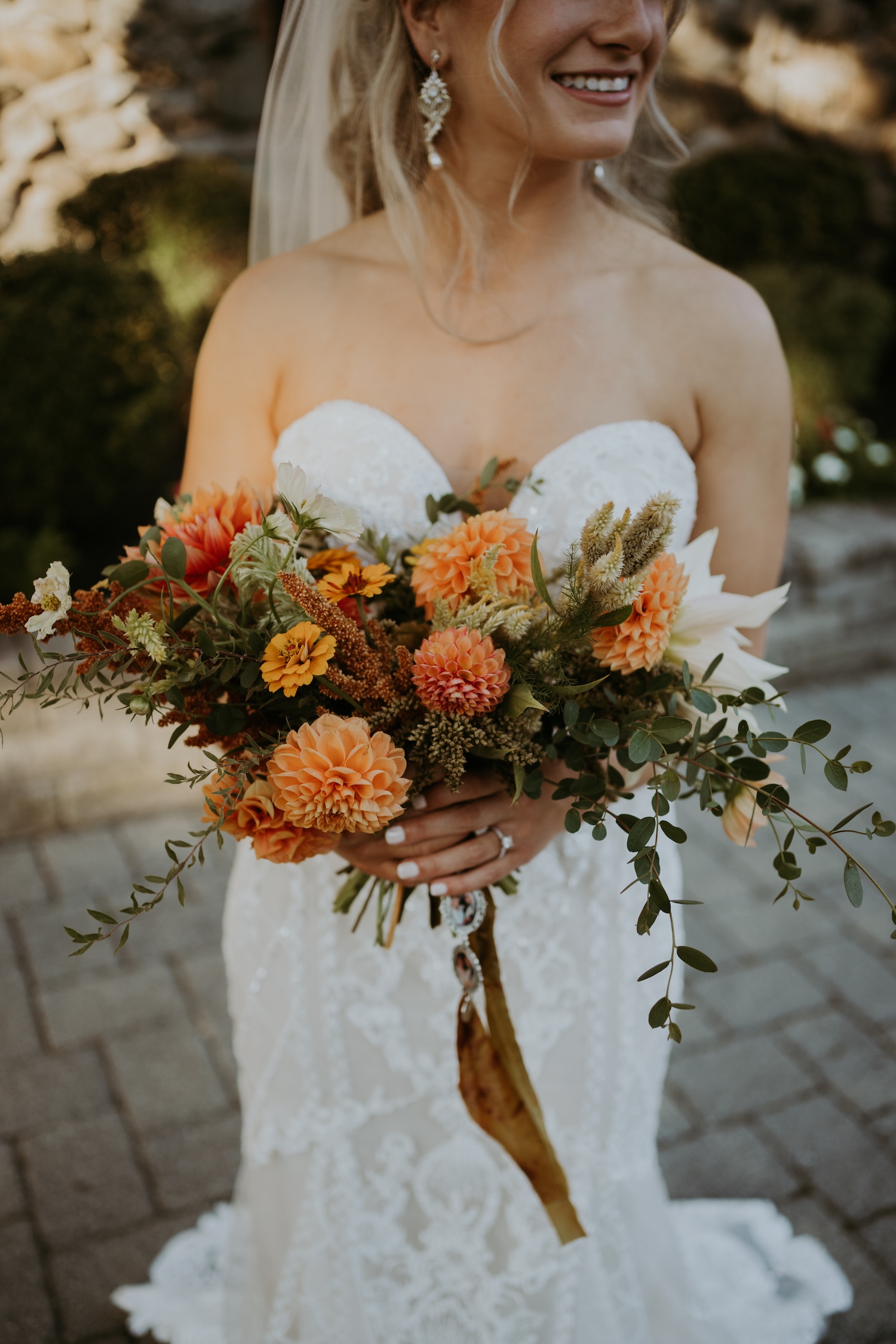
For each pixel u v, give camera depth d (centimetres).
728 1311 177
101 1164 213
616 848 145
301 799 95
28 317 387
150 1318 180
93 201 507
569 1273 148
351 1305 147
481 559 105
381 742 97
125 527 439
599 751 112
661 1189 162
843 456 481
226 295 149
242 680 101
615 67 119
